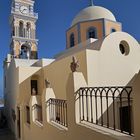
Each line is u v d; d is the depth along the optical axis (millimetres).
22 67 14844
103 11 21719
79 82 5113
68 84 5355
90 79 9078
